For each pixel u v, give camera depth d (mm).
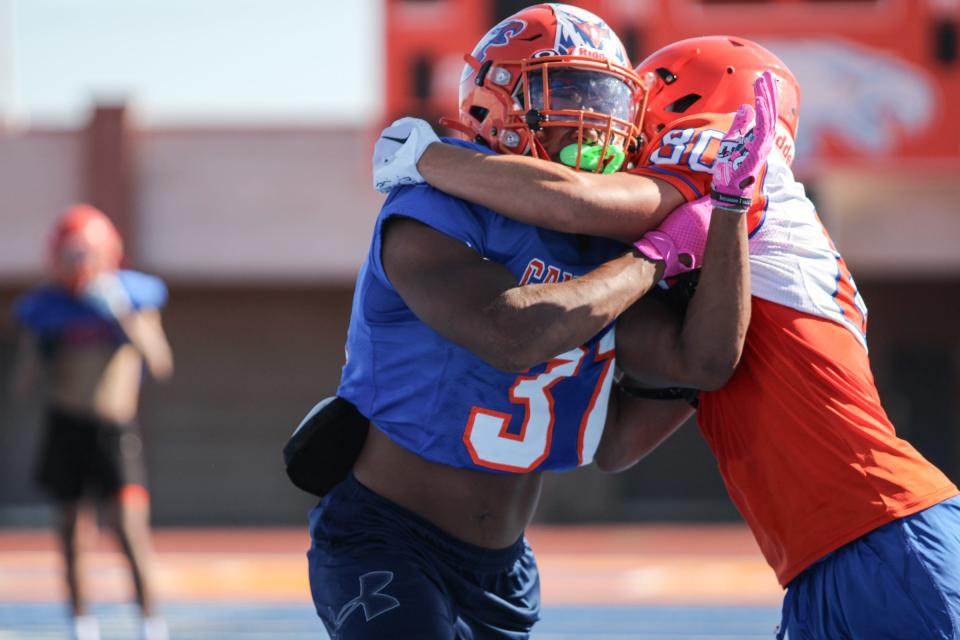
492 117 10312
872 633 9375
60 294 25797
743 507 10258
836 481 9555
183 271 58875
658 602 32469
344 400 10531
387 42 51844
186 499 60625
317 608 10242
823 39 51562
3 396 60656
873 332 59000
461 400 9883
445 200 9711
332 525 10312
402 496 10156
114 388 25844
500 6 51500
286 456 10516
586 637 27594
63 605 32219
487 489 10156
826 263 10250
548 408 10055
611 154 10219
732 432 10141
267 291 61188
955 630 9164
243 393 61062
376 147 10188
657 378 10250
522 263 9797
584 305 9320
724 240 9570
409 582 9656
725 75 10742
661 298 10422
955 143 51281
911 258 55625
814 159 51906
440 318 9383
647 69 11070
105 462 25328
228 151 58844
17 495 60375
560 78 10055
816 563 9688
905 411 58875
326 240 58625
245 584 36406
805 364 9789
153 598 25328
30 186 59031
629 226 9734
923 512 9461
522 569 10789
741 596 33438
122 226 58281
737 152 9461
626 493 58906
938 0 51000
